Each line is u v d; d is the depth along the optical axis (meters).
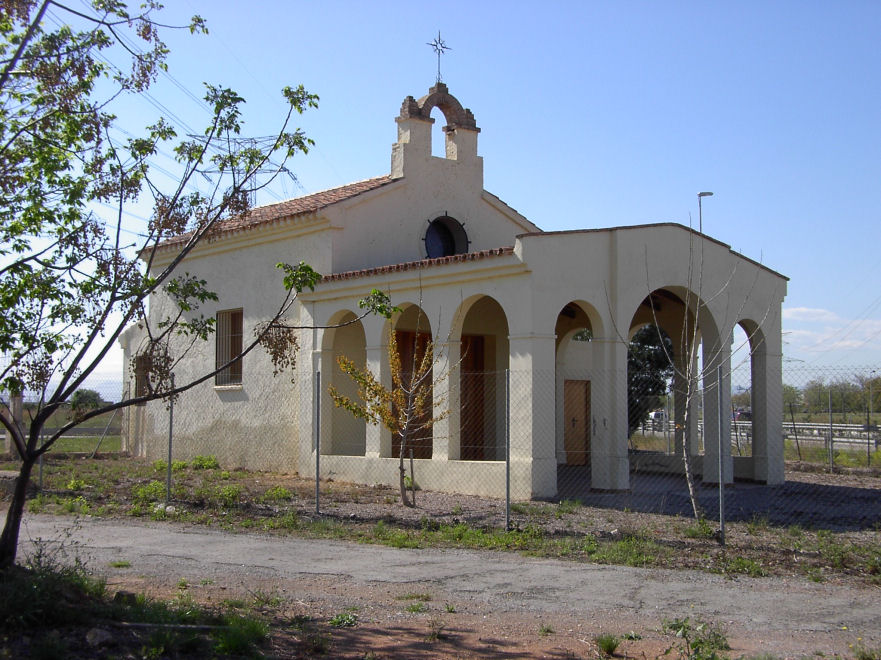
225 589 8.39
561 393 22.66
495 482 15.31
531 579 8.99
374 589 8.54
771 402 18.22
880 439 25.23
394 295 17.36
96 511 13.27
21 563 8.41
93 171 8.32
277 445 19.92
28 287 7.79
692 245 16.08
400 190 20.44
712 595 8.38
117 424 32.53
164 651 6.12
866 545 10.92
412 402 15.29
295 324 19.81
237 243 21.41
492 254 15.47
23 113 8.30
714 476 17.50
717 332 17.42
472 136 22.17
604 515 13.12
